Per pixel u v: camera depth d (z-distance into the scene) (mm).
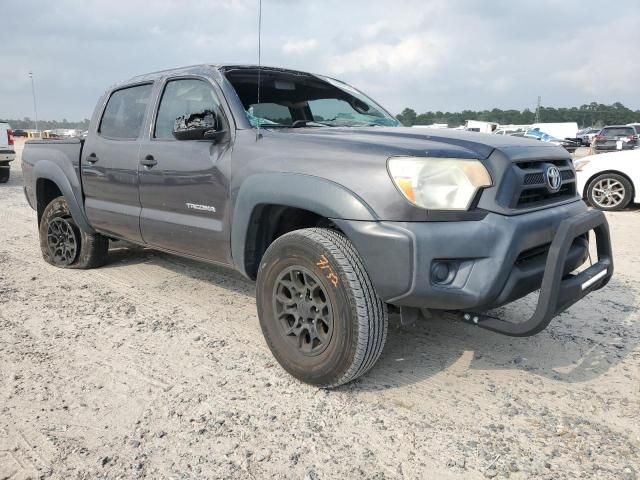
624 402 2807
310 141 2947
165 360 3271
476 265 2551
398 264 2508
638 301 4355
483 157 2668
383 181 2572
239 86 3611
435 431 2551
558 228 2619
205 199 3488
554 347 3477
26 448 2396
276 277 2986
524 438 2494
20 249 6215
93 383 2975
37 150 5336
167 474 2234
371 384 2988
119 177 4230
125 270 5219
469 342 3549
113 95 4570
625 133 20984
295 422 2617
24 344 3477
